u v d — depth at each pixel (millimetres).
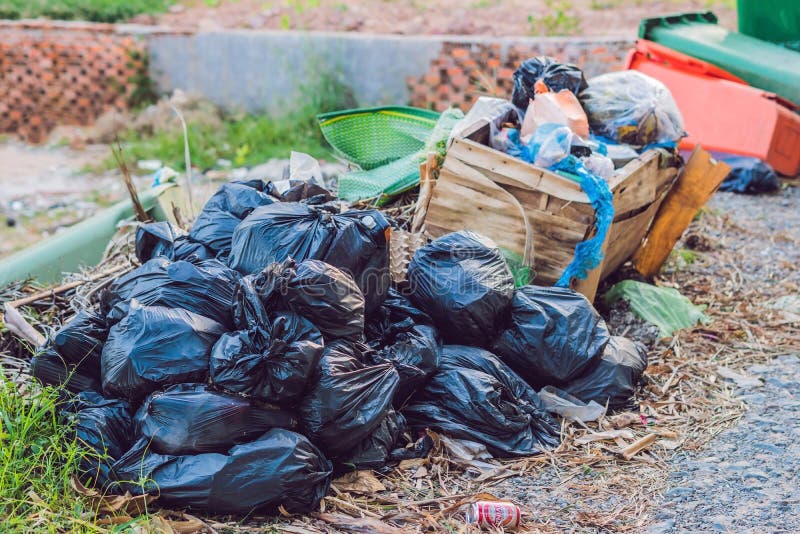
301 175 5008
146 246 4168
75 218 9016
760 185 7438
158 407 3062
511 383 3801
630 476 3490
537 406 3840
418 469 3473
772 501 3250
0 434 3084
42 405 3262
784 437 3719
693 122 7664
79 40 11531
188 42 11391
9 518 2875
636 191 4645
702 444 3727
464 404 3600
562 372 3898
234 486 2994
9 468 3049
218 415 3039
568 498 3338
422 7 12820
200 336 3230
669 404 4074
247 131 10836
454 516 3193
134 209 5320
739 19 8305
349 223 3633
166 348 3182
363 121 5496
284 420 3184
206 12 12922
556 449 3658
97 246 5270
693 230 6504
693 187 5203
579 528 3141
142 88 11672
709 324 4941
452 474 3482
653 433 3793
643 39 8227
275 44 11125
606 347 4094
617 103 4848
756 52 7707
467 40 10562
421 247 4098
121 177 10133
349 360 3295
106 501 3016
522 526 3150
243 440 3100
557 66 4941
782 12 7984
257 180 4371
